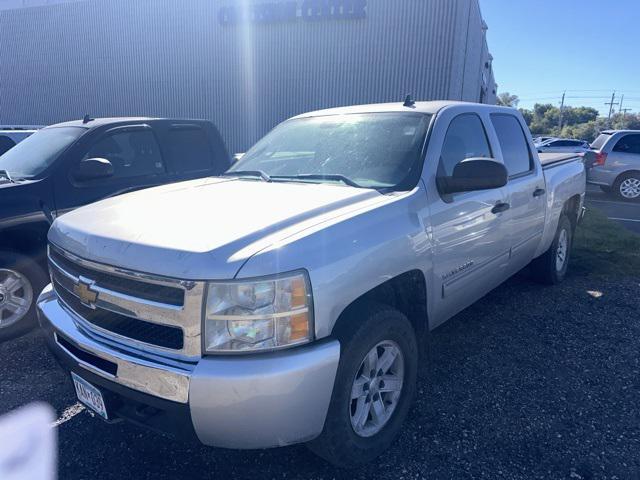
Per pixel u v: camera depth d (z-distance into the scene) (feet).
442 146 10.62
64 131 16.61
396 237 8.48
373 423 8.55
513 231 13.07
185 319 6.64
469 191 10.23
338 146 11.41
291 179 10.96
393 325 8.32
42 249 14.16
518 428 9.58
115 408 7.74
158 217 8.29
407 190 9.51
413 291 9.58
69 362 8.12
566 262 18.67
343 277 7.38
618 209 39.19
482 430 9.52
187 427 6.76
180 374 6.57
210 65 78.28
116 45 84.58
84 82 89.04
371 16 67.72
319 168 11.05
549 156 18.90
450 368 11.93
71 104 91.15
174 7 78.59
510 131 14.17
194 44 78.69
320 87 72.13
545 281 17.76
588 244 24.56
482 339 13.53
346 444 7.80
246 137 77.87
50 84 92.32
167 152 17.81
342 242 7.59
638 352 12.75
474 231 10.93
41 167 15.02
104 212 9.02
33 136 17.71
